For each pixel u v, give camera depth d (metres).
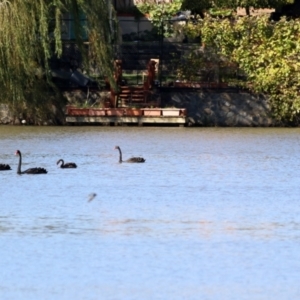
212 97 59.09
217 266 25.03
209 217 30.92
